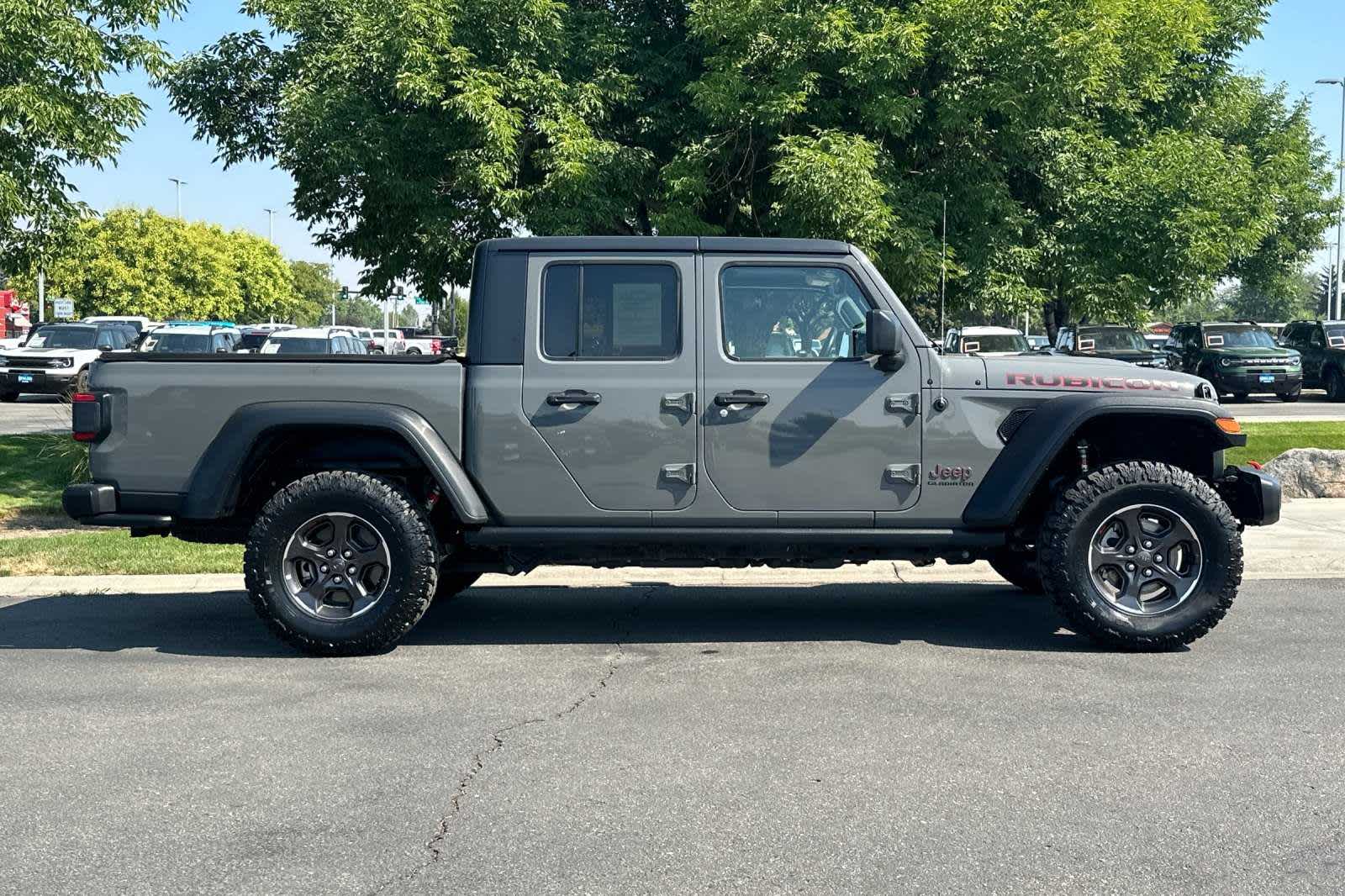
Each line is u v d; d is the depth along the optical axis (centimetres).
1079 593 661
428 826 417
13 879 374
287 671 642
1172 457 718
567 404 669
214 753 500
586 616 786
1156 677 618
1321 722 536
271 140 1811
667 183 1716
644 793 448
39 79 1378
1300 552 952
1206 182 1909
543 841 403
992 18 1636
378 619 662
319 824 420
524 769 478
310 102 1571
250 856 392
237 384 671
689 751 498
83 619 779
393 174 1598
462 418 674
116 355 678
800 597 853
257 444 673
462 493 663
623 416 669
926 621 765
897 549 696
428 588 665
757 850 394
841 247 684
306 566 677
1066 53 1627
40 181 1429
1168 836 404
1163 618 663
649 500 673
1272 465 1314
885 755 492
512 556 709
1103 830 410
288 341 2166
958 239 1750
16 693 598
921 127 1734
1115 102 1917
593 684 609
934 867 380
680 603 834
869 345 639
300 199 1739
